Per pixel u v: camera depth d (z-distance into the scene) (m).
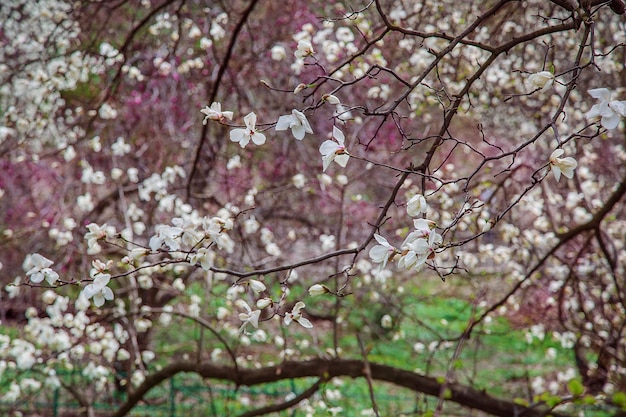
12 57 6.71
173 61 6.16
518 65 6.21
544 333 6.65
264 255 6.91
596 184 6.44
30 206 7.43
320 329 9.92
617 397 4.40
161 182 5.88
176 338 8.72
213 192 7.70
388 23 3.03
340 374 5.51
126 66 6.04
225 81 6.99
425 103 5.84
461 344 4.84
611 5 2.79
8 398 5.52
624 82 6.02
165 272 6.37
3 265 7.16
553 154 2.40
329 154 2.51
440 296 7.34
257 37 7.18
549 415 5.41
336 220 7.26
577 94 6.36
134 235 6.66
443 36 3.07
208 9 6.38
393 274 6.83
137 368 7.03
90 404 6.13
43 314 7.45
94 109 6.25
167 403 7.49
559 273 6.48
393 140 7.28
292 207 7.50
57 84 5.80
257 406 8.13
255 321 2.78
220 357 7.01
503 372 8.93
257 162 7.43
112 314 6.32
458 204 6.08
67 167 7.12
